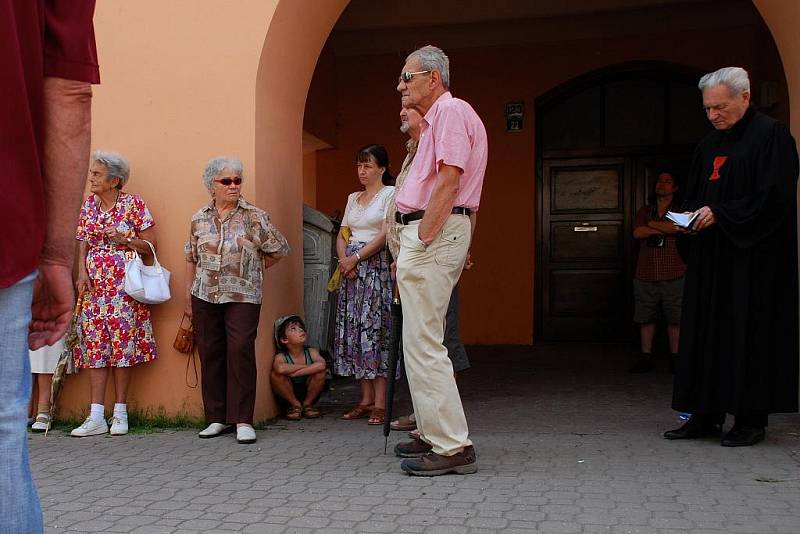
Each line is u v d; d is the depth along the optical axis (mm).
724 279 4062
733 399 3971
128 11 4957
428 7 8406
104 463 3951
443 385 3520
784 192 3914
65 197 1680
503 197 8734
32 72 1579
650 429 4562
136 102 4945
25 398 1659
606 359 7668
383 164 4996
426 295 3477
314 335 6086
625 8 8156
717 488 3289
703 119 8578
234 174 4449
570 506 3066
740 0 7945
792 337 4012
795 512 2965
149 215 4789
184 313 4859
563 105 8930
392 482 3461
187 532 2873
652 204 6914
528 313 8711
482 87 8734
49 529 2932
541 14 8281
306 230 6156
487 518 2939
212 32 4844
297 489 3389
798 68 4781
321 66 8578
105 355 4656
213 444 4336
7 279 1547
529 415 5047
